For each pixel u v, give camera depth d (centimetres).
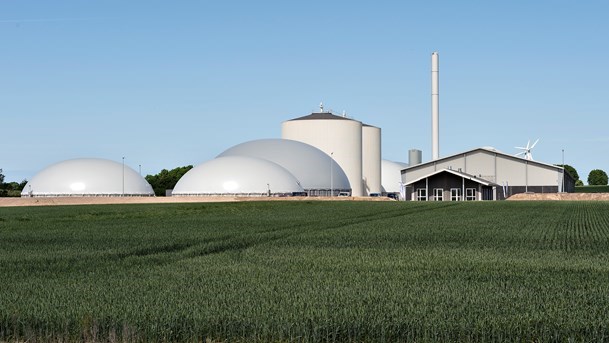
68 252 2534
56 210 6097
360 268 2075
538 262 2206
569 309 1425
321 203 7375
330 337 1277
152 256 2397
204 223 4197
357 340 1270
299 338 1263
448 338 1244
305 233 3400
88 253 2497
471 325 1290
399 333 1287
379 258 2328
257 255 2433
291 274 1939
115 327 1318
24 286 1733
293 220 4478
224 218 4734
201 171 11538
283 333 1277
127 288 1694
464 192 9662
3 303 1505
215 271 2008
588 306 1455
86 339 1283
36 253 2503
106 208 6512
